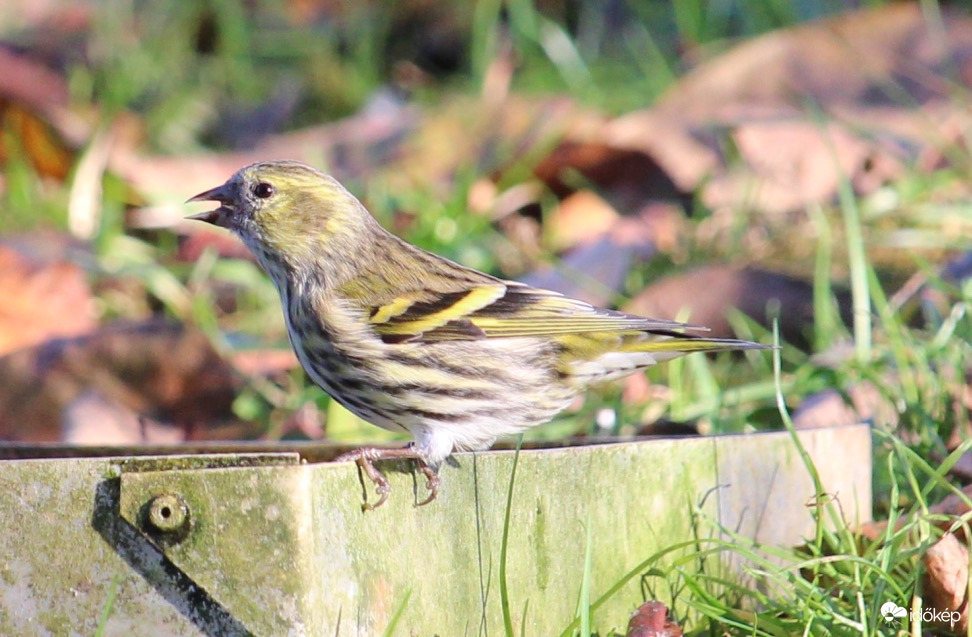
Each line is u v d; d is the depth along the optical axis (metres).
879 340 10.79
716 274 11.64
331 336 8.04
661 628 6.63
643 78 16.48
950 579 6.96
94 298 12.74
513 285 8.16
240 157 15.57
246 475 5.37
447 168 15.06
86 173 14.24
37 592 5.57
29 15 18.69
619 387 10.84
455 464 6.25
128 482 5.46
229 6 19.11
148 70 18.09
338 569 5.56
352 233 8.37
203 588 5.41
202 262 12.95
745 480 7.62
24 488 5.57
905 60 14.86
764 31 17.27
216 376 10.95
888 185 13.59
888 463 7.80
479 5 17.92
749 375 11.05
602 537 6.94
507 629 6.12
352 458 5.79
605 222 13.89
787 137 14.12
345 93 18.16
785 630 6.77
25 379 10.76
